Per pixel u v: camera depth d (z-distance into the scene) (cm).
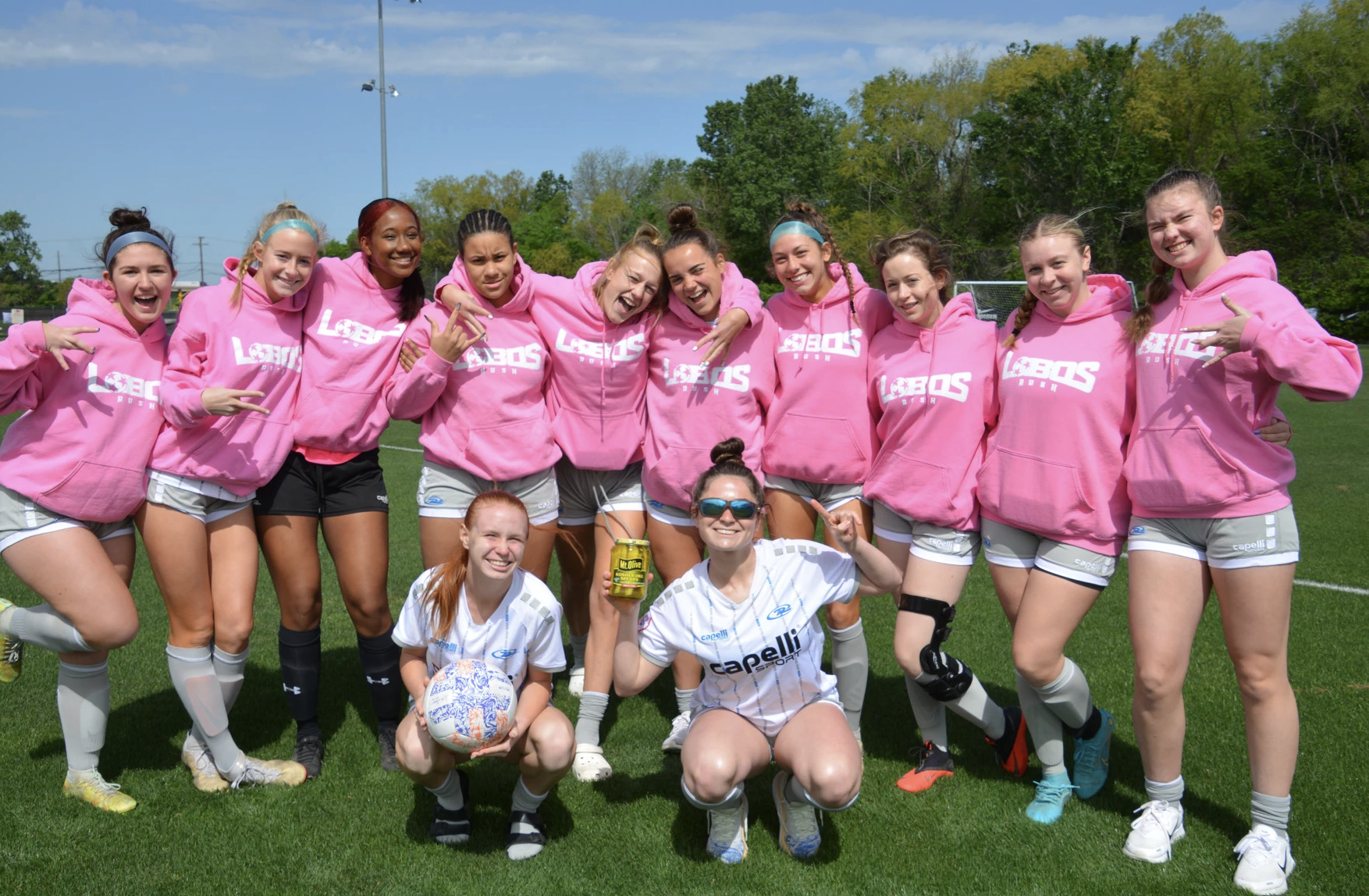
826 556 380
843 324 454
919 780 436
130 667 585
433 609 372
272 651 620
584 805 420
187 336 410
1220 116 5100
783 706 381
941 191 5616
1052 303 388
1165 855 367
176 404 390
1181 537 365
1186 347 355
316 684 459
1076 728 413
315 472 442
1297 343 320
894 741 487
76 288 403
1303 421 1677
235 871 363
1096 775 418
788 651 373
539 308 465
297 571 441
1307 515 950
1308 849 370
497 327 460
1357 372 323
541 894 349
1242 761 445
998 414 423
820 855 377
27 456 387
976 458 422
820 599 377
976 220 5550
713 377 459
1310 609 663
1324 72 4884
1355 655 574
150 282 395
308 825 399
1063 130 4831
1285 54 5050
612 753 476
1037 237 381
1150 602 366
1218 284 354
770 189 7288
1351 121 4938
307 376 437
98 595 392
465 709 348
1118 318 387
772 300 480
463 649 381
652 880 358
